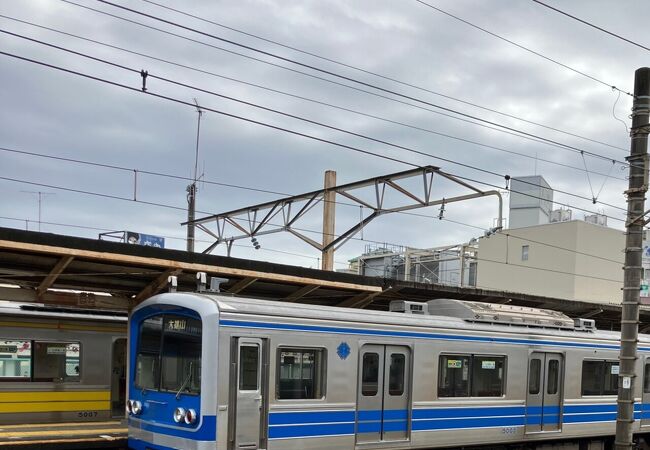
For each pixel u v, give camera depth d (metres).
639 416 14.79
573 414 13.70
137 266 11.48
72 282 12.64
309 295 14.88
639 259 11.06
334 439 10.27
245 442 9.27
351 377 10.58
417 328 11.46
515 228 45.44
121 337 14.08
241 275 12.16
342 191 16.16
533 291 43.53
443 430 11.62
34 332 12.95
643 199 11.17
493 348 12.48
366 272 47.16
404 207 14.62
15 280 12.35
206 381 9.04
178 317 9.75
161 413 9.70
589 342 14.10
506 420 12.54
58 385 13.13
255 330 9.52
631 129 11.34
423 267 46.09
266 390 9.57
